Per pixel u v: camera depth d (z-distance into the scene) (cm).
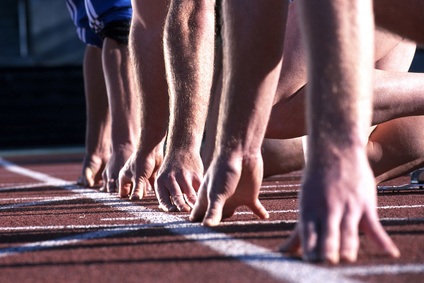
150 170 461
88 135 623
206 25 370
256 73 285
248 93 289
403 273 210
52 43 2159
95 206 432
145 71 444
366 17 233
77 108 2112
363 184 225
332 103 227
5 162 1357
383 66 499
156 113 452
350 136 227
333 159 225
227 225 310
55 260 249
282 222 316
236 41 283
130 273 224
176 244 269
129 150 542
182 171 374
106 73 553
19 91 2086
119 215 376
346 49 228
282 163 598
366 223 225
